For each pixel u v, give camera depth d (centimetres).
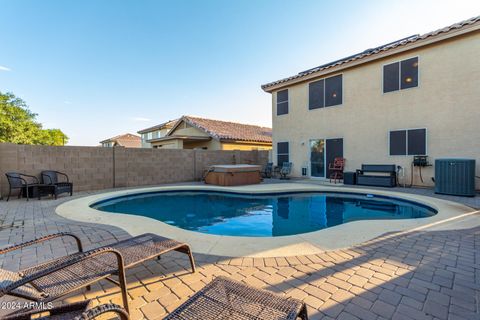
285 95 1470
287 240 399
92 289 256
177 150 1285
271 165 1520
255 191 924
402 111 1016
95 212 615
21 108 3008
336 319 204
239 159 1559
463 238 397
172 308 224
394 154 1040
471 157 857
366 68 1120
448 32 871
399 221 507
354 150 1166
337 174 1216
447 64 903
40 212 616
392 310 215
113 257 254
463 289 247
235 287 198
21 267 301
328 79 1261
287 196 946
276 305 174
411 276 275
